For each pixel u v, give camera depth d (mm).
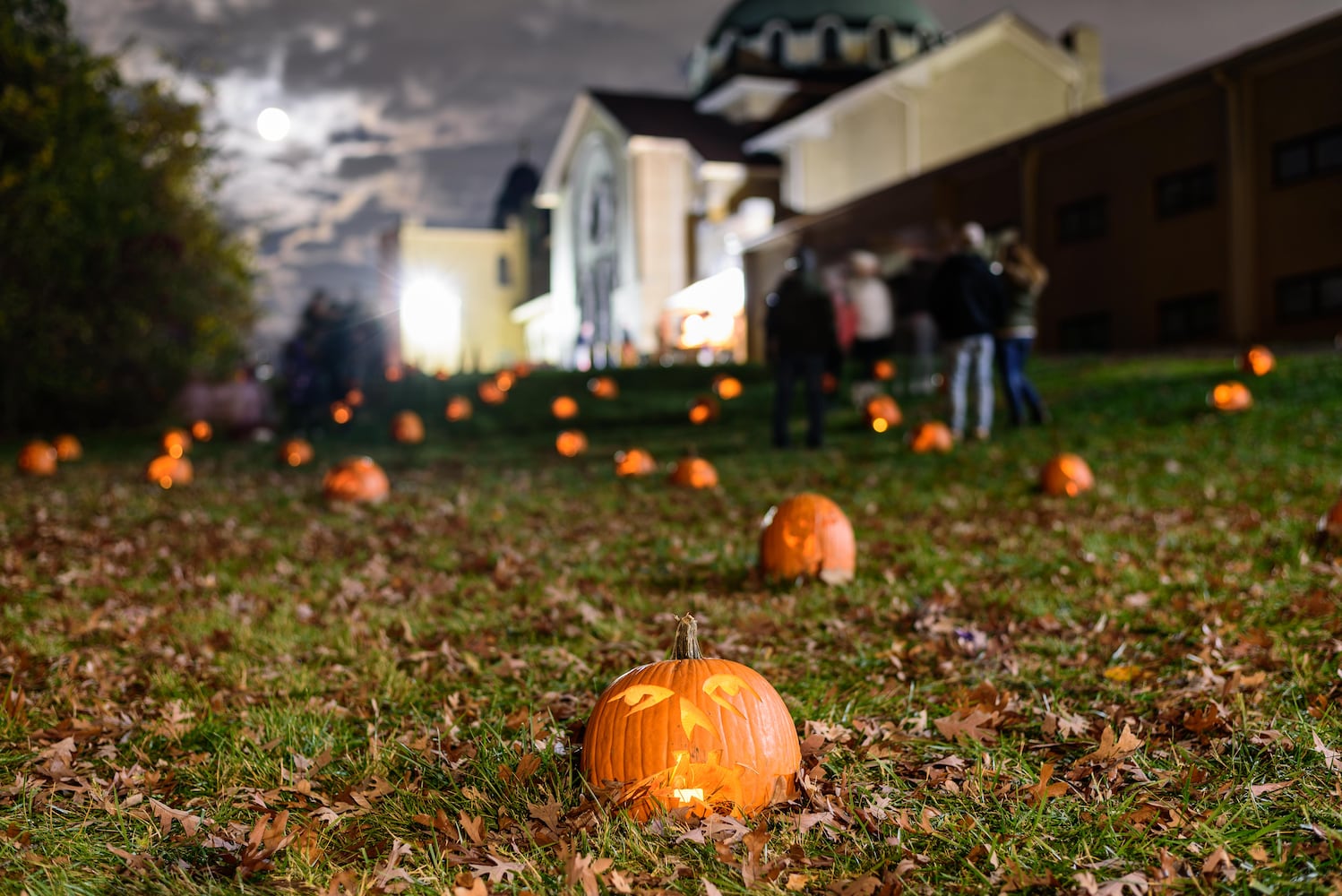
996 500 9305
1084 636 4820
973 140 41438
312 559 7680
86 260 22828
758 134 48969
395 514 9945
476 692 4305
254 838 2791
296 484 13117
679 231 50656
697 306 45406
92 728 3857
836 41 51594
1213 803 2955
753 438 16188
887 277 31266
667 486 11617
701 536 8227
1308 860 2586
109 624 5625
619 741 2959
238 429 22766
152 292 24094
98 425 25109
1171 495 8781
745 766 2928
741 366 27953
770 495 10477
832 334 14297
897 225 32500
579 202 58438
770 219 45438
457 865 2732
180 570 7230
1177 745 3371
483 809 3043
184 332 25781
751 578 6422
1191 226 23828
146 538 8688
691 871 2631
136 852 2812
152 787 3312
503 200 79125
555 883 2604
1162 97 23922
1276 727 3459
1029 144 27625
